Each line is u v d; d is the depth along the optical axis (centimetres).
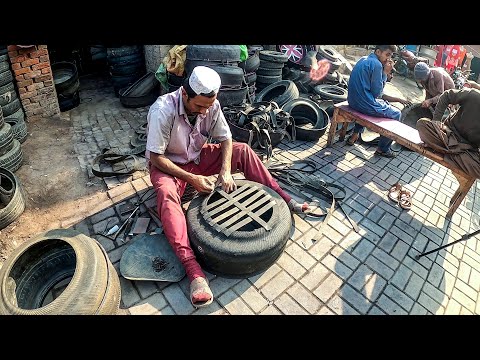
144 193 350
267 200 290
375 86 416
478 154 329
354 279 279
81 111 548
